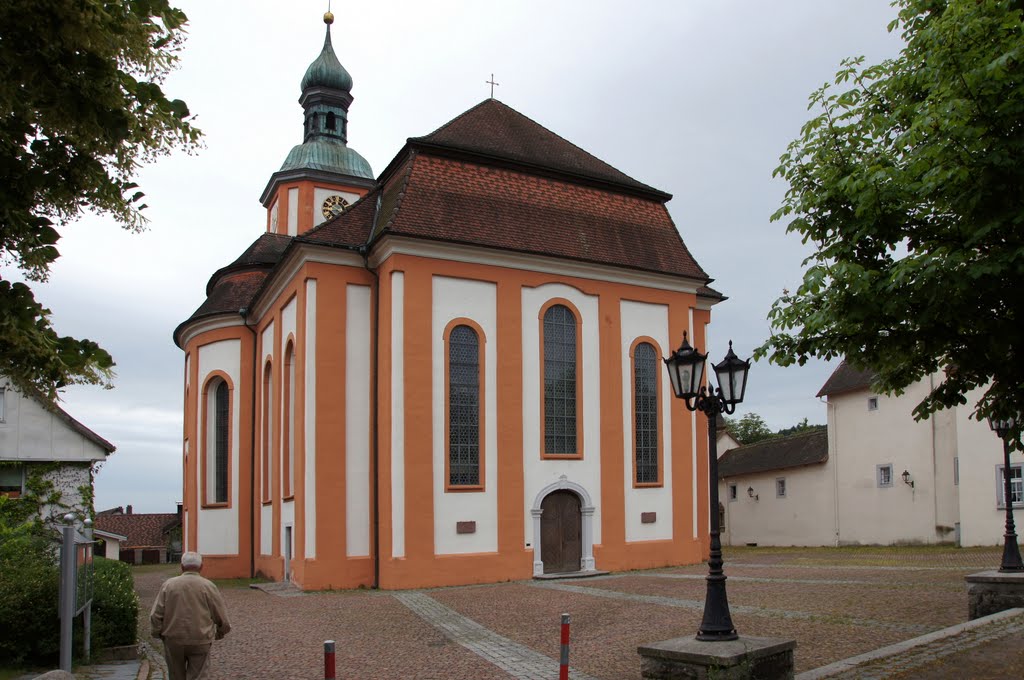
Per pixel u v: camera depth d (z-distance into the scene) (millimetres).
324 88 40594
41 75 3961
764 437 81125
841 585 17766
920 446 32562
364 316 23672
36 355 4023
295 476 23125
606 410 25422
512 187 25484
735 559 28219
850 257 8250
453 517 22547
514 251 24219
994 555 25047
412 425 22312
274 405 26828
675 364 10695
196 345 31516
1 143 4148
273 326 27359
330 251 23391
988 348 7496
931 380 31797
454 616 15953
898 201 7957
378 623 15453
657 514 25875
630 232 27141
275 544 26078
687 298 27672
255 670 11469
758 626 13023
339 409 22922
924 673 8984
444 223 23516
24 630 11164
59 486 26109
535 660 11500
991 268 6652
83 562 10836
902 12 8562
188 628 8609
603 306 25906
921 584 17188
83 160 4332
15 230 4094
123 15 3998
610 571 24500
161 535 60312
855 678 8961
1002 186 6828
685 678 8875
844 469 36094
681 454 26641
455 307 23469
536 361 24562
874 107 8820
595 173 27766
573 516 24594
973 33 6949
